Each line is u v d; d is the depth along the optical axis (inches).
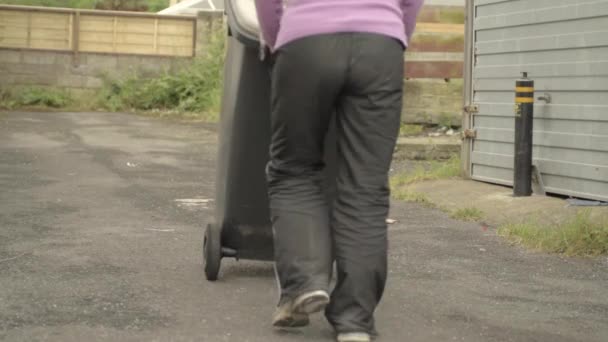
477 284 217.9
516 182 336.2
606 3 311.1
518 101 332.8
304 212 158.7
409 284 215.8
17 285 201.5
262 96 190.9
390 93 156.2
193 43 917.2
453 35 570.6
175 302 190.4
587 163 321.7
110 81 890.1
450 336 171.2
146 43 906.7
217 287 205.3
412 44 569.3
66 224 285.6
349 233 157.5
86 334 164.6
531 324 182.4
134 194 357.1
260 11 157.8
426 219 313.4
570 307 197.6
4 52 877.8
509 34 360.5
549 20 337.4
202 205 334.6
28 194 346.6
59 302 187.3
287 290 158.2
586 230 262.2
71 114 786.2
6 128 622.5
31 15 881.5
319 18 152.9
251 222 203.2
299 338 165.2
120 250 246.1
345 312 159.3
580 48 323.3
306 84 153.5
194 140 591.2
